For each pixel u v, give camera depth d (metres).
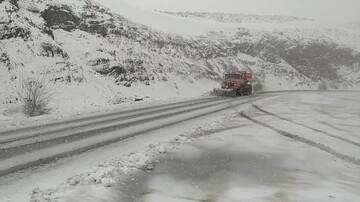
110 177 7.30
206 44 48.59
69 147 9.88
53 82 20.81
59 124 13.60
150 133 12.45
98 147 10.04
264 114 19.41
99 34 30.23
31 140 10.60
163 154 9.60
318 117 19.09
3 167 7.79
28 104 16.41
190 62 40.88
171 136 12.05
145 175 7.68
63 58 23.45
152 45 36.41
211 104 23.23
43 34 23.75
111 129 12.89
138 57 31.30
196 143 11.24
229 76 32.81
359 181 8.11
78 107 19.42
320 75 61.44
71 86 21.77
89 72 24.73
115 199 6.16
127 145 10.43
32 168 7.82
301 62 61.47
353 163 9.79
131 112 17.91
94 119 15.14
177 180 7.48
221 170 8.40
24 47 21.27
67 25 28.17
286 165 9.12
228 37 56.34
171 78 34.19
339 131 15.05
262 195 6.80
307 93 38.69
